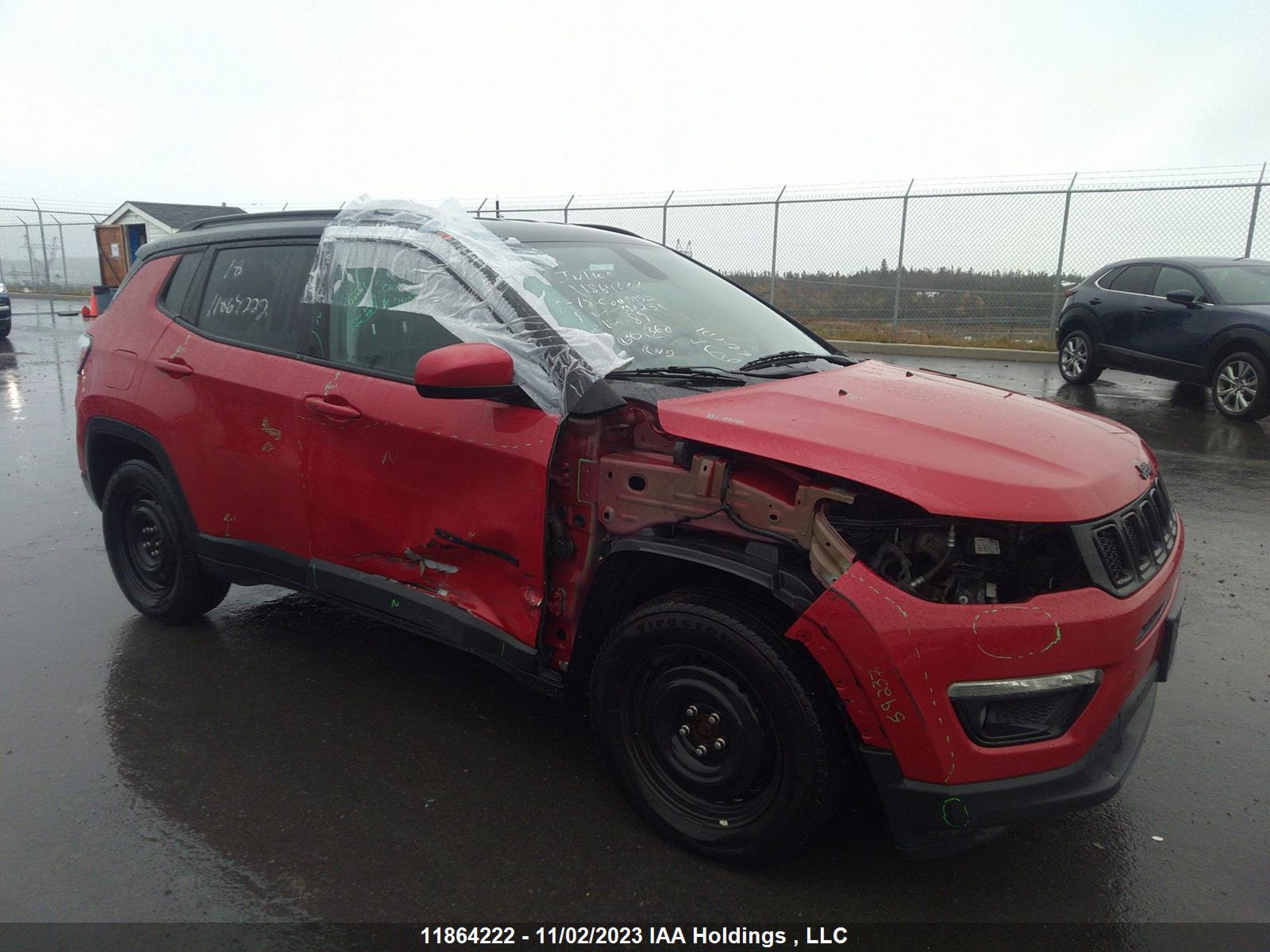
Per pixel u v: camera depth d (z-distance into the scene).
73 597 4.76
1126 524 2.49
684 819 2.71
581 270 3.45
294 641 4.24
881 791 2.34
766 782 2.57
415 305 3.14
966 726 2.27
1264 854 2.76
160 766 3.20
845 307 16.92
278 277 3.68
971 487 2.32
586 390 2.71
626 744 2.79
